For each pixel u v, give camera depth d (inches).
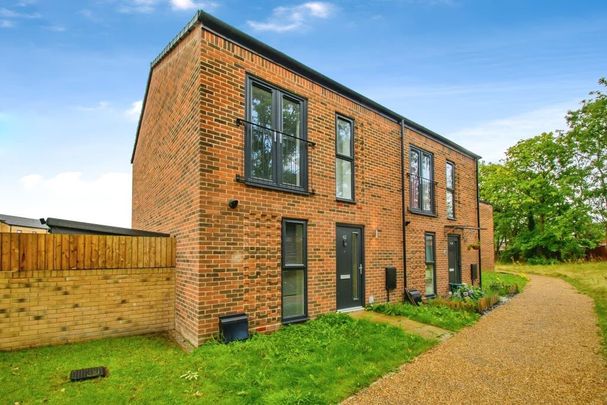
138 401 133.5
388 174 355.6
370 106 340.8
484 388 156.3
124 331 231.1
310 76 283.9
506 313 329.4
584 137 946.7
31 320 203.8
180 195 242.7
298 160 273.4
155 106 334.0
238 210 225.5
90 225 238.5
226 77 227.9
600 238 1151.6
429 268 406.6
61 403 131.3
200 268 204.4
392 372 174.4
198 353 184.5
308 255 266.8
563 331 258.4
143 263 239.1
